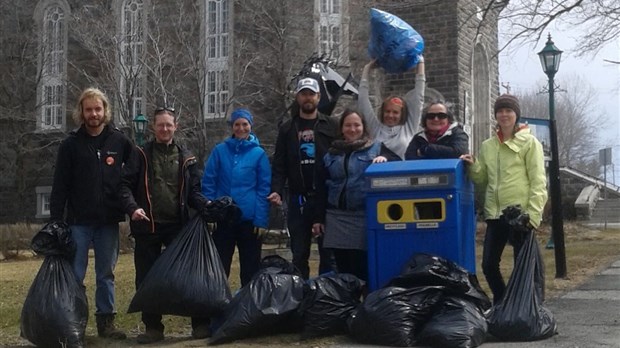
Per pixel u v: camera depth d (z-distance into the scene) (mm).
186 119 29828
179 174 7180
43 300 6469
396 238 6723
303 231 7652
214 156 7574
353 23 28672
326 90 9828
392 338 6117
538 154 7066
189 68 29219
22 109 34375
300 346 6297
